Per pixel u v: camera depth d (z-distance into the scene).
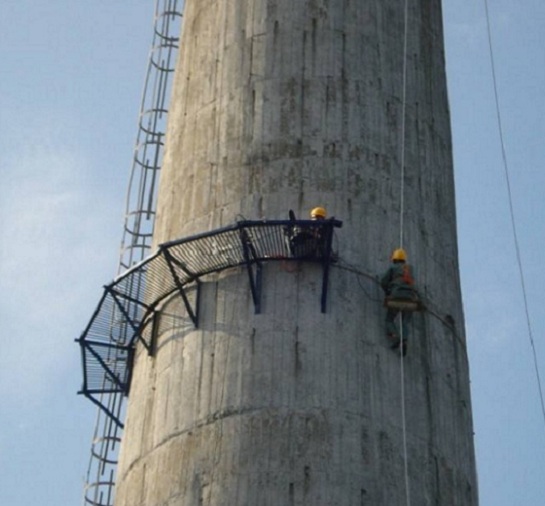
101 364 63.00
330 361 56.50
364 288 58.59
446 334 60.50
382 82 65.06
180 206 62.88
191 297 59.47
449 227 64.12
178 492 54.72
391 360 57.47
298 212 60.06
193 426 56.12
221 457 54.75
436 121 66.62
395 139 63.75
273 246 58.44
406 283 57.97
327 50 64.94
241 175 61.81
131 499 56.38
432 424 57.16
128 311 61.00
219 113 64.44
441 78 69.00
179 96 67.56
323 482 53.62
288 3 66.44
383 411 56.00
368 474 54.25
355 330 57.47
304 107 63.22
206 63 66.75
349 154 62.03
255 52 65.38
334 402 55.53
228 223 60.50
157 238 63.22
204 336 58.19
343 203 60.56
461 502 56.44
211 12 68.56
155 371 59.25
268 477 53.81
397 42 67.12
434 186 64.25
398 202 61.97
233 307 58.34
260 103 63.69
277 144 62.25
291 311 57.69
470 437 59.41
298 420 55.00
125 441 59.31
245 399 55.84
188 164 64.00
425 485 55.38
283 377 56.06
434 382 58.44
